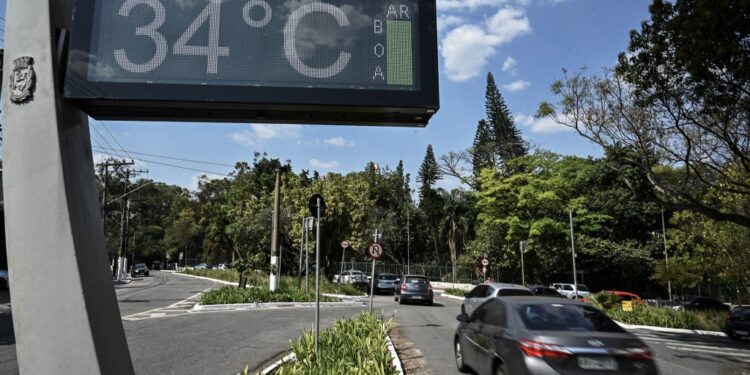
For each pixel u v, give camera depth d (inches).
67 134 142.4
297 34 151.2
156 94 143.9
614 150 705.0
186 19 148.9
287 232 1374.3
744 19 462.3
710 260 1106.1
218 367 328.5
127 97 142.9
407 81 152.0
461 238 2153.1
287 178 1501.0
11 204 134.4
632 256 1630.2
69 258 131.8
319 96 147.9
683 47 516.7
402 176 3004.4
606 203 1745.8
